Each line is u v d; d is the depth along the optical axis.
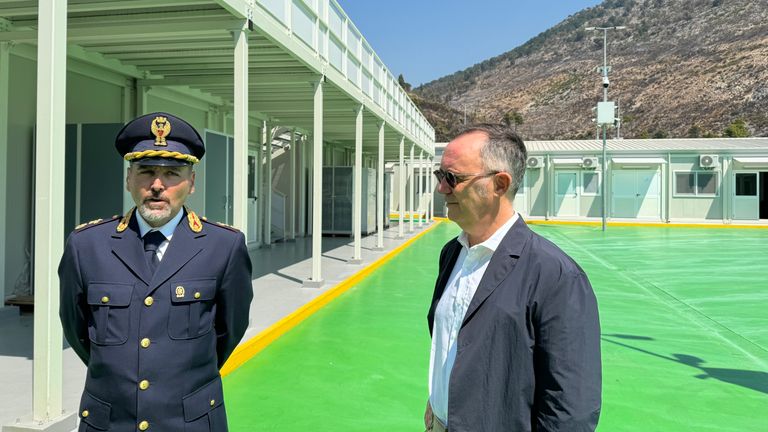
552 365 1.47
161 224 1.85
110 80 7.72
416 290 8.55
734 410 4.03
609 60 153.12
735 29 136.12
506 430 1.52
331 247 13.46
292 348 5.40
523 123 133.12
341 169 16.61
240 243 1.98
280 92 9.59
